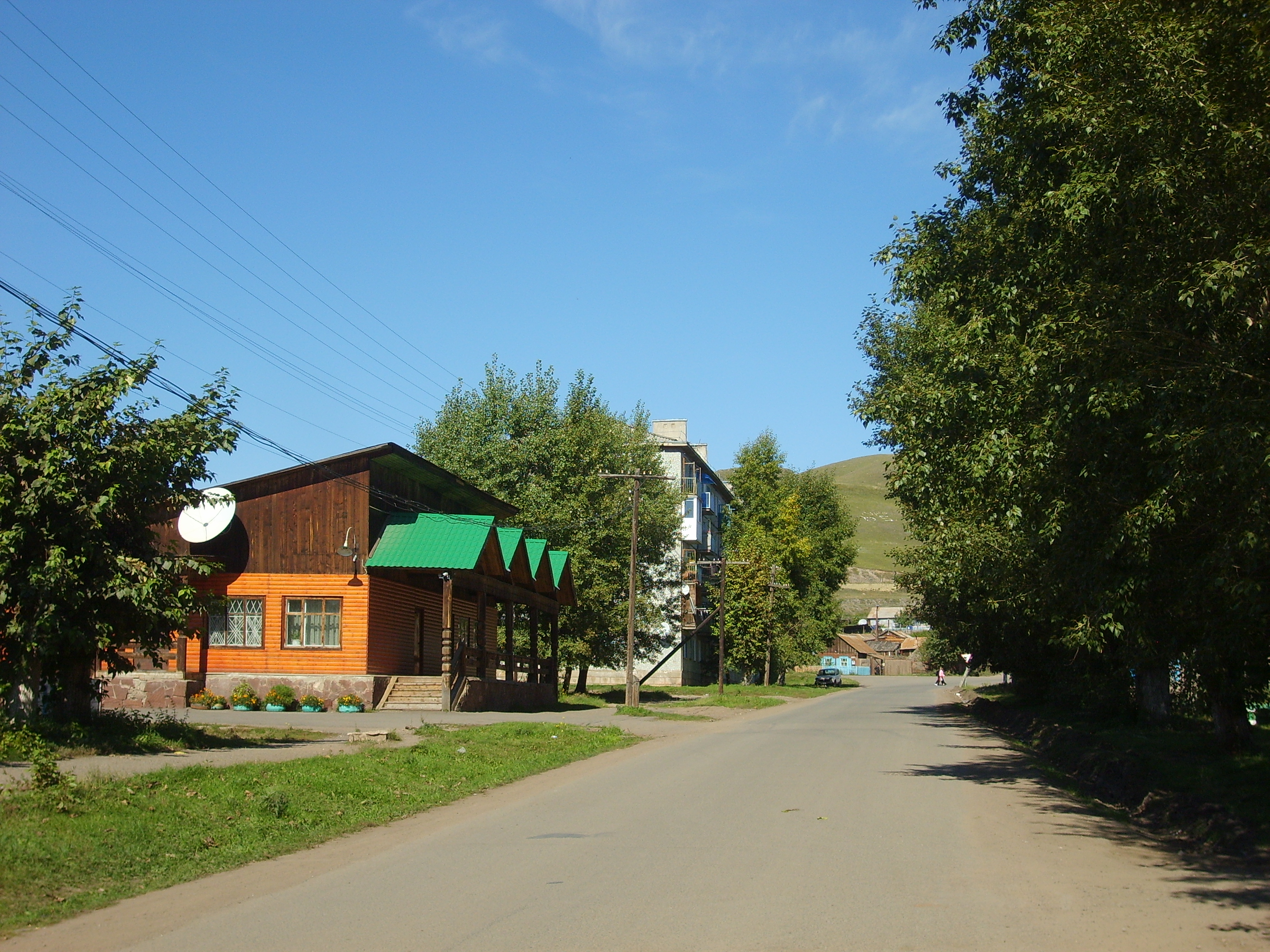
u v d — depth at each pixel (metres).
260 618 30.08
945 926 6.70
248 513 30.45
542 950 6.20
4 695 15.27
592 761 18.52
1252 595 10.18
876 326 30.69
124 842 9.12
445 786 14.19
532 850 9.60
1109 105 11.09
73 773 11.13
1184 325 10.65
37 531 15.07
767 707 44.78
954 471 14.59
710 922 6.81
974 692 64.88
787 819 11.32
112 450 15.70
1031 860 9.15
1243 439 9.18
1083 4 12.03
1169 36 10.74
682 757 19.23
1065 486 12.39
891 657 152.38
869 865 8.73
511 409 49.75
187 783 11.51
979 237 15.66
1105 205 11.03
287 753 15.63
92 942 6.61
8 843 8.36
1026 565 17.66
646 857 9.09
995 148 14.59
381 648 30.89
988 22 14.04
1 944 6.59
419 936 6.57
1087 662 24.62
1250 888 7.99
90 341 15.89
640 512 51.12
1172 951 6.13
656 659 65.88
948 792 14.17
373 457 31.12
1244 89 10.50
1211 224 10.26
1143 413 11.11
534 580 37.62
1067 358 11.45
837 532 82.81
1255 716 21.89
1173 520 10.46
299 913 7.28
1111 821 11.80
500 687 33.47
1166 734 18.73
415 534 31.22
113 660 16.56
